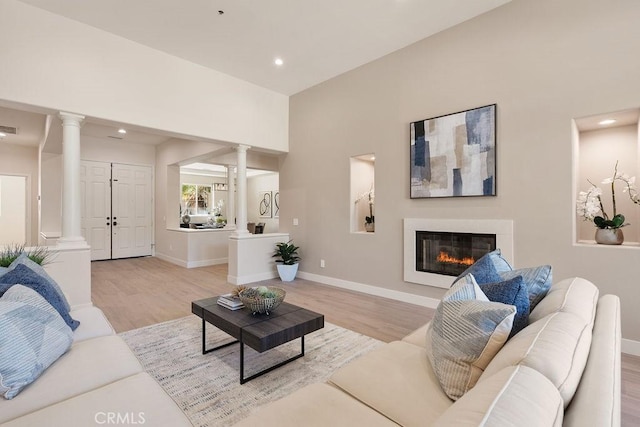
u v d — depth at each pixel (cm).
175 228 743
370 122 450
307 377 228
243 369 225
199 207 1220
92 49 360
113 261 731
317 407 121
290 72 480
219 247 719
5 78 307
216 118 473
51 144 552
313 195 531
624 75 267
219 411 190
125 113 383
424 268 395
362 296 439
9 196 828
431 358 141
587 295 152
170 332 306
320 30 371
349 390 135
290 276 530
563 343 94
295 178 562
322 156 516
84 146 714
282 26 362
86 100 355
